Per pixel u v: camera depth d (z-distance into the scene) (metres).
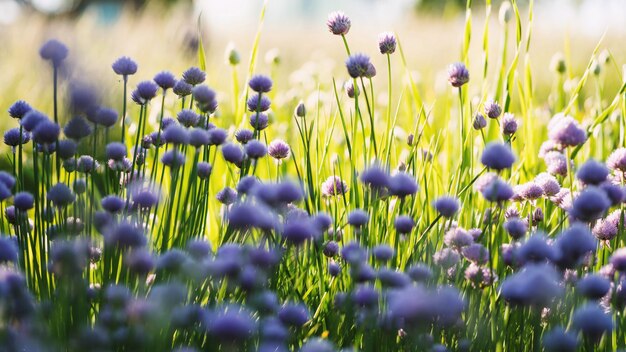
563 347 1.61
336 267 1.82
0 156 2.51
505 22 2.24
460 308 1.57
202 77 1.91
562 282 1.73
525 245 1.67
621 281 1.72
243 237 1.81
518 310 1.74
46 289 1.73
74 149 1.78
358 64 1.93
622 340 1.71
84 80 1.80
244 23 8.76
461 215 2.01
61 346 1.64
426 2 16.83
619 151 1.85
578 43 6.14
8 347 1.58
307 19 10.26
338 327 1.79
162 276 1.71
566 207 1.85
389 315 1.69
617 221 1.85
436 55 6.70
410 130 2.29
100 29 5.07
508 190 1.74
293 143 2.54
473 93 2.79
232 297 1.76
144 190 1.76
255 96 1.96
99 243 1.83
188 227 1.84
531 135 2.21
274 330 1.63
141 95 1.87
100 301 1.71
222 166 2.36
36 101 3.59
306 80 3.16
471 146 2.03
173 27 5.14
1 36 4.74
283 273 1.84
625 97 2.15
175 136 1.78
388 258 1.75
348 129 2.44
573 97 2.15
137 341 1.60
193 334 1.69
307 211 1.91
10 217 1.86
